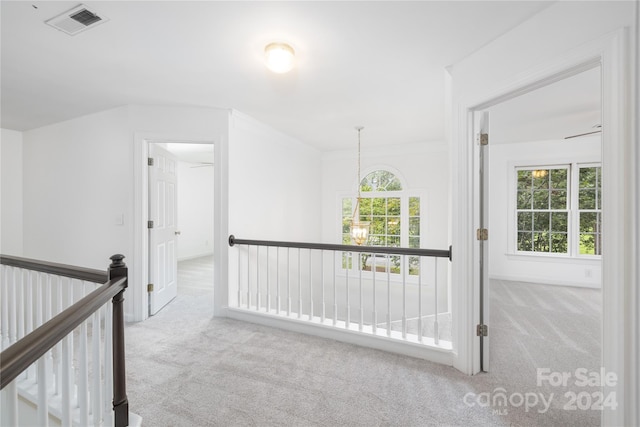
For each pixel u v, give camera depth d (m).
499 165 4.91
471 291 2.05
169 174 3.71
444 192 4.75
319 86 2.60
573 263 4.50
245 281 3.48
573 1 1.44
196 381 1.97
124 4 1.55
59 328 0.99
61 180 3.52
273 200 4.09
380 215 5.31
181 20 1.69
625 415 1.22
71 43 1.92
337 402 1.76
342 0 1.52
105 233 3.21
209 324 2.98
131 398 1.79
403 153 5.04
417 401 1.77
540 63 1.59
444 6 1.57
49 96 2.81
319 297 5.58
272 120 3.60
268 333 2.76
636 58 1.20
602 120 1.31
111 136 3.16
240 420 1.61
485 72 1.93
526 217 4.85
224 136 3.18
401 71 2.31
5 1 1.51
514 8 1.58
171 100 2.92
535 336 2.71
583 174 4.50
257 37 1.86
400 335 2.48
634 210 1.19
